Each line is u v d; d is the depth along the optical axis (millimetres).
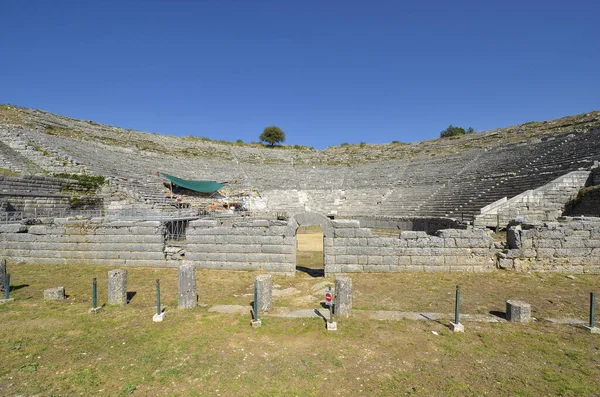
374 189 44969
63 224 14867
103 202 27875
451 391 5258
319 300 9766
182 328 7637
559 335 7250
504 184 28250
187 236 14094
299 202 45875
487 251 12797
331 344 6859
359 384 5473
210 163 52781
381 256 12859
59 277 12500
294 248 13266
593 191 21000
